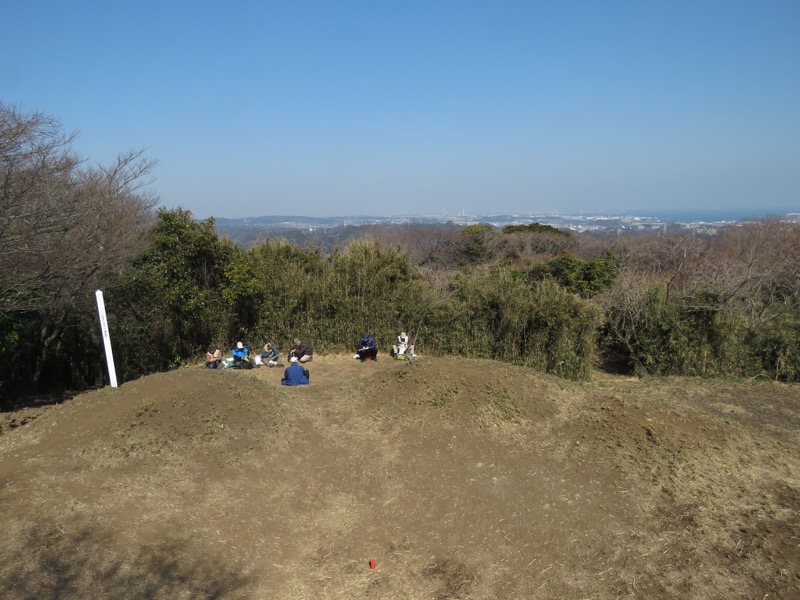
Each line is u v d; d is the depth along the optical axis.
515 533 5.41
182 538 5.07
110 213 10.88
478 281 14.37
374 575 4.88
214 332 13.97
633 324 13.21
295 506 5.90
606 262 21.33
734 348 12.22
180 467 6.25
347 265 15.22
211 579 4.62
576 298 12.84
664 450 6.66
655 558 4.97
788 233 22.45
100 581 4.36
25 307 8.66
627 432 7.05
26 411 9.68
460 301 14.24
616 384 11.77
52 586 4.23
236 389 8.02
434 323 14.37
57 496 5.40
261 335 14.59
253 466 6.56
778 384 11.30
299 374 10.98
